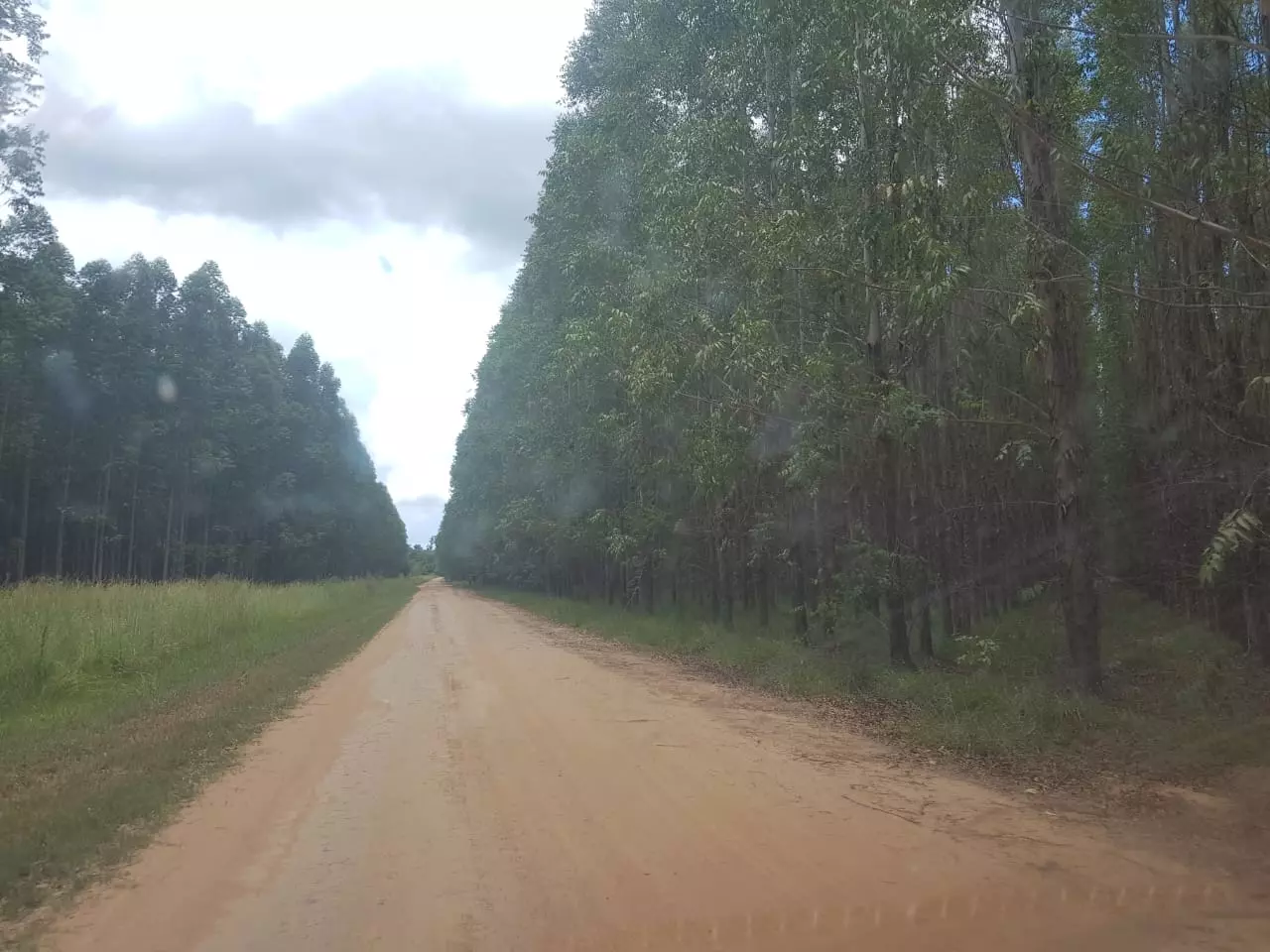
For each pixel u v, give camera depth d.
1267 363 9.92
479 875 5.52
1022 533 19.73
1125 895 5.08
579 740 9.66
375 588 58.59
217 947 4.50
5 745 9.75
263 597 26.95
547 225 26.73
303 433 71.38
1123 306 13.59
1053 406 11.81
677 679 14.71
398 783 7.86
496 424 43.09
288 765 8.63
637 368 16.88
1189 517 13.53
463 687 13.78
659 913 4.85
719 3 18.72
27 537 46.97
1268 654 11.70
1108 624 16.38
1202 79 9.66
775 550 20.95
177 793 7.52
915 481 17.48
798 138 15.31
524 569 57.25
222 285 55.00
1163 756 8.38
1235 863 5.66
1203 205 8.82
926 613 15.55
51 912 4.99
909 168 13.77
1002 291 11.62
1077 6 10.81
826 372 13.55
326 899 5.13
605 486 29.50
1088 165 10.45
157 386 49.12
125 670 15.02
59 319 37.47
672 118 20.88
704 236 15.95
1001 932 4.55
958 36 10.92
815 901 5.00
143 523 52.97
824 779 7.88
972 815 6.77
